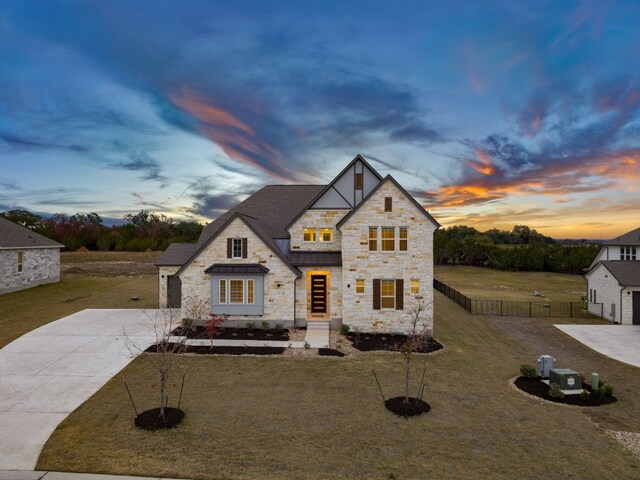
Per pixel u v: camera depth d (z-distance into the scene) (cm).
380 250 2181
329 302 2305
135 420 1101
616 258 3222
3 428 1071
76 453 941
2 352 1716
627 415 1220
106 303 2822
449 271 6281
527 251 6216
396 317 2177
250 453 947
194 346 1856
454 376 1544
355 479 850
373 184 2464
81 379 1434
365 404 1252
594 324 2552
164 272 2648
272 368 1585
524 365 1550
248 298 2197
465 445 1007
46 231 7931
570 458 956
